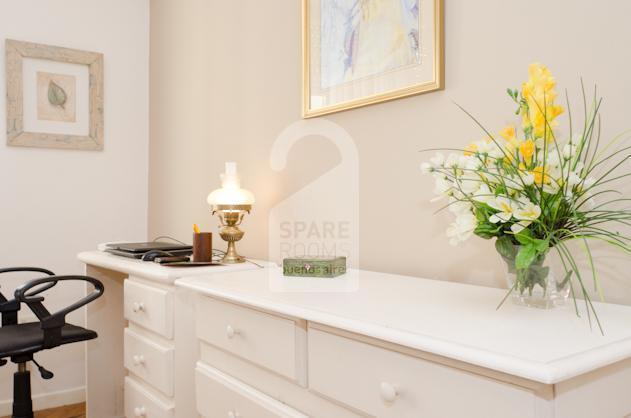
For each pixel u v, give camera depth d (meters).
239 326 1.29
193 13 2.66
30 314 2.76
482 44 1.35
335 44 1.80
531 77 0.99
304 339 1.10
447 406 0.79
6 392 2.68
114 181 3.04
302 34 1.91
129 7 3.09
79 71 2.91
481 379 0.75
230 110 2.38
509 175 0.99
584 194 1.05
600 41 1.12
